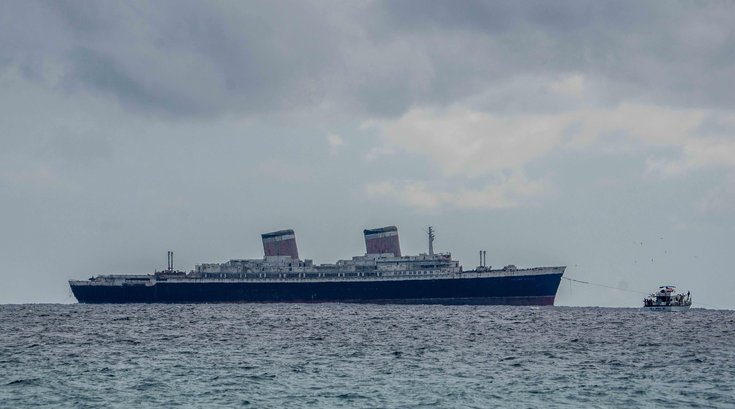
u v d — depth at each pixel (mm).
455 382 92062
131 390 86562
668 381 93125
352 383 91188
